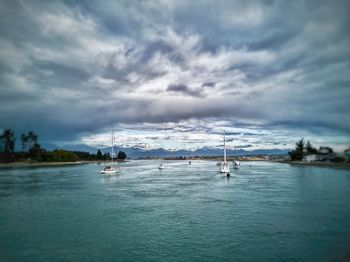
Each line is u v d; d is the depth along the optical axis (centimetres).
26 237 3353
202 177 10825
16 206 5116
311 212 4400
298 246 2964
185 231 3531
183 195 6234
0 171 14638
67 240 3241
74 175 12125
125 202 5441
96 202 5456
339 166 16200
